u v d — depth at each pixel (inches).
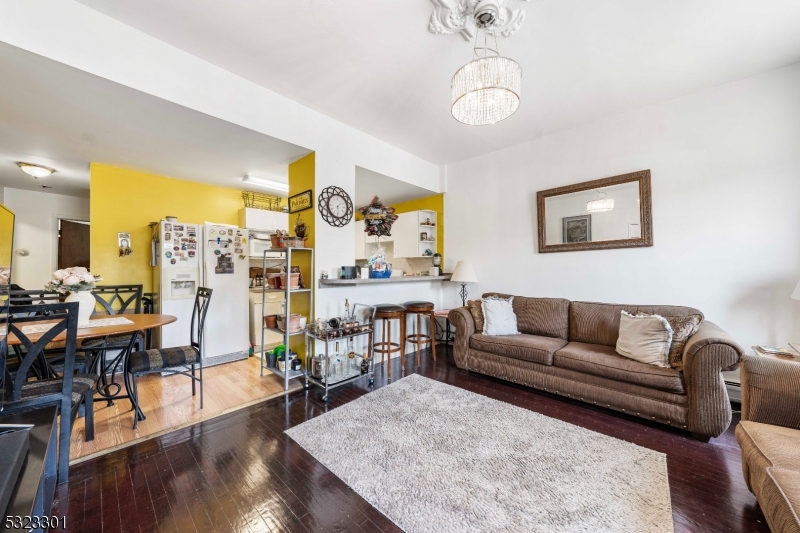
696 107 107.3
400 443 78.2
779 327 94.6
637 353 94.5
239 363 144.6
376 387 115.6
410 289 167.3
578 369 100.4
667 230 112.9
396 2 69.8
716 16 74.0
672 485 63.0
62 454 63.2
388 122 129.6
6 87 79.2
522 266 151.7
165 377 125.3
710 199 105.0
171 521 54.4
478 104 79.7
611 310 116.7
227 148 119.6
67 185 173.2
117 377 125.2
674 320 95.6
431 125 132.1
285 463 70.5
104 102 86.0
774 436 52.1
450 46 84.3
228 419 90.8
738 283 100.7
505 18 73.0
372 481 64.6
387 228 143.3
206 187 175.9
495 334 128.4
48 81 76.5
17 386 58.2
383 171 148.5
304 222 127.0
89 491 61.1
